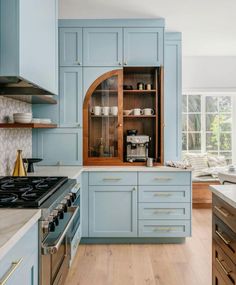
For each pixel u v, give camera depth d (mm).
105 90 3785
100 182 3521
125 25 3725
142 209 3541
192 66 5828
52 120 3768
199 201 5133
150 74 4125
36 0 2156
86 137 3773
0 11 1788
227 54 5695
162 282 2680
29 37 1988
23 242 1296
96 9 3490
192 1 3330
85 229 3537
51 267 1733
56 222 1762
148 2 3357
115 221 3549
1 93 2559
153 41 3736
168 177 3521
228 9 3539
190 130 5992
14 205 1604
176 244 3584
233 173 3367
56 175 2889
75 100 3760
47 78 2496
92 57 3736
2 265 1057
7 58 1796
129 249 3445
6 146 2879
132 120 4117
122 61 3725
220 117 6023
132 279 2738
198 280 2715
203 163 5699
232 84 5832
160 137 3781
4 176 2721
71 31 3725
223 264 1875
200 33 4402
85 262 3094
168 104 4254
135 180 3525
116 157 3779
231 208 1728
